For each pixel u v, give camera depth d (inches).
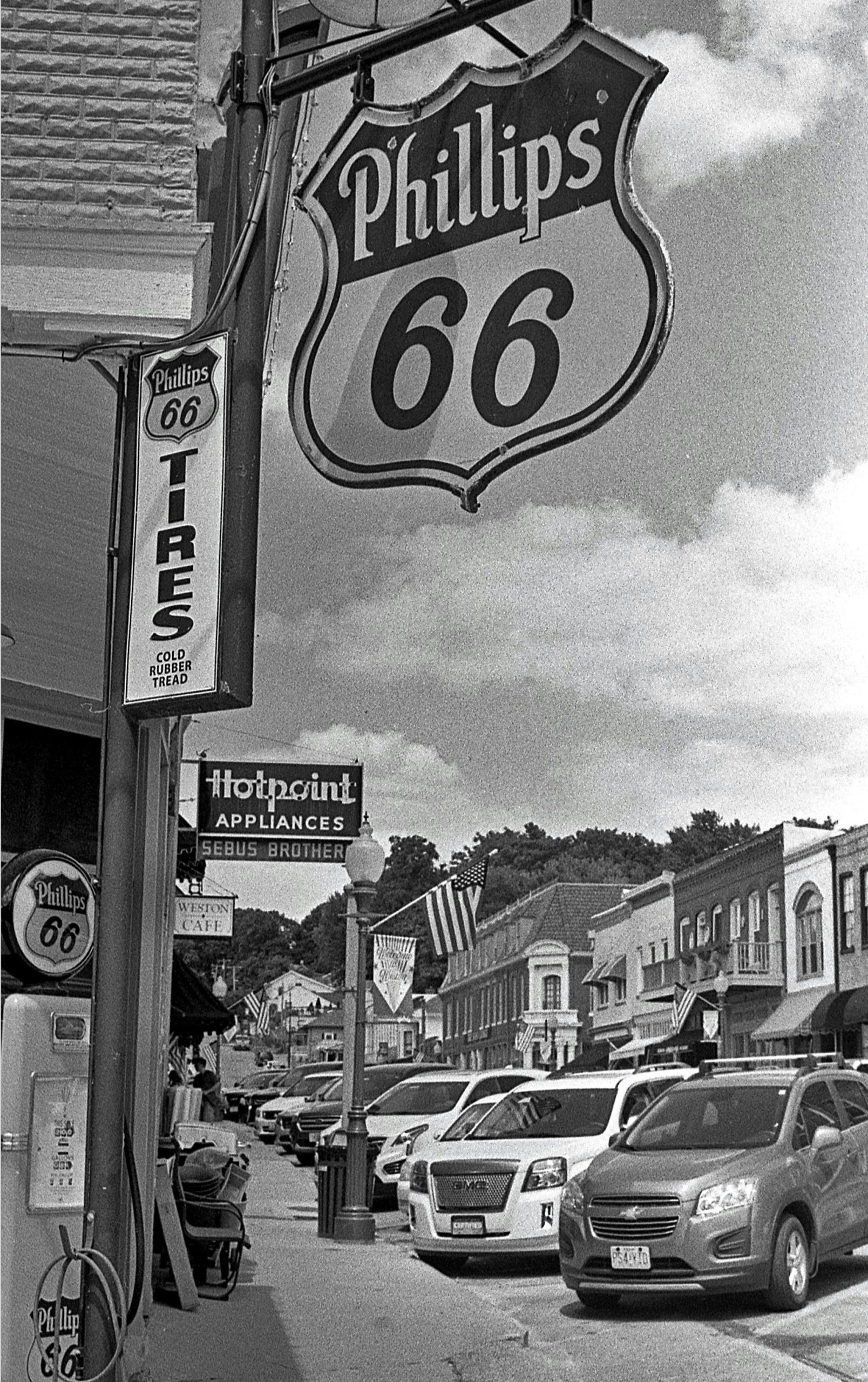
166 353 223.6
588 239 247.0
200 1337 371.2
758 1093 474.6
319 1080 1529.3
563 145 251.4
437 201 262.8
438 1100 832.9
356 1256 561.9
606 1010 2753.4
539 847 4653.1
